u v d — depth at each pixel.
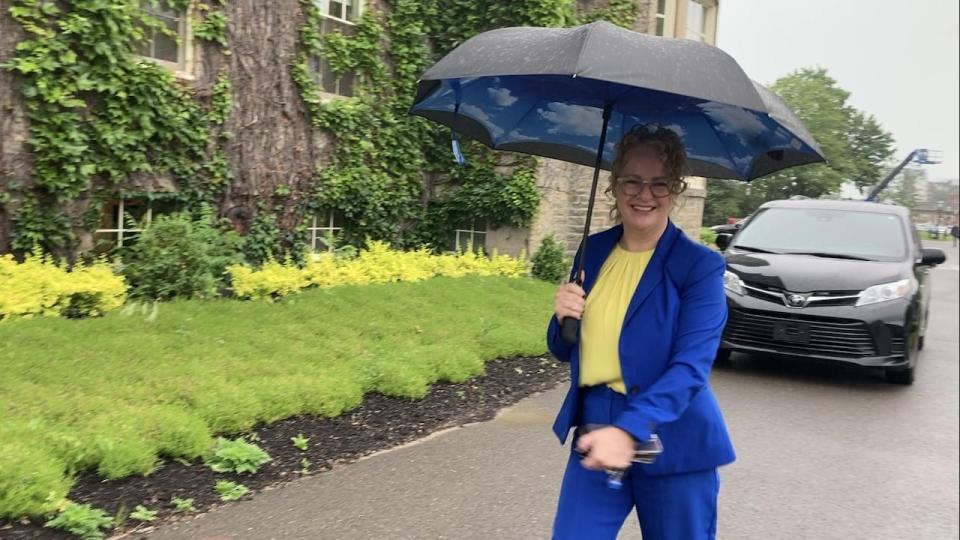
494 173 12.41
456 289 10.08
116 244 8.69
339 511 4.06
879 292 7.26
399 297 9.11
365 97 11.34
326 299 8.52
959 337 11.54
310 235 10.92
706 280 2.36
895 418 6.45
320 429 5.21
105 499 3.86
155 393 5.02
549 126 3.25
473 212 12.48
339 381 5.76
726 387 7.29
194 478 4.23
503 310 9.41
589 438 2.16
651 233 2.47
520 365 7.52
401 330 7.71
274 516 3.94
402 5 11.69
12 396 4.64
